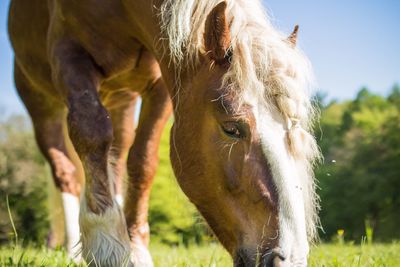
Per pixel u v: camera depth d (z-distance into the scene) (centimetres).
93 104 321
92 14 338
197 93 270
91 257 301
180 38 275
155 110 387
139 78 375
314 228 255
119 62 353
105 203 308
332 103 4522
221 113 253
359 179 3403
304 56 264
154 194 1969
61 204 470
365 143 3547
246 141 248
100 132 311
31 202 1859
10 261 368
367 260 403
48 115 480
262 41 256
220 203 262
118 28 342
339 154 3572
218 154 257
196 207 280
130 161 389
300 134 250
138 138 391
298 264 234
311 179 258
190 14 276
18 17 427
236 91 251
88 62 344
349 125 3997
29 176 1917
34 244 622
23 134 2370
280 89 246
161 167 1997
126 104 454
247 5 275
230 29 261
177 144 280
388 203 3366
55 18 355
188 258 461
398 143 3475
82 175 494
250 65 249
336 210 3366
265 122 246
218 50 262
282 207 239
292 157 246
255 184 244
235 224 254
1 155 2039
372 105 4416
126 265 300
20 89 485
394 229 3238
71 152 497
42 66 423
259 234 243
